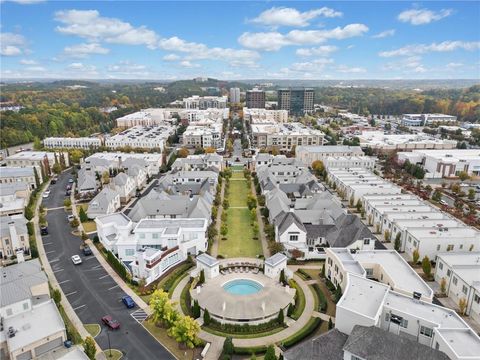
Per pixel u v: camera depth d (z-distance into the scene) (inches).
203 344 2822.3
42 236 4822.8
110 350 2736.2
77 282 3708.2
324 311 3225.9
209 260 3713.1
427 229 4389.8
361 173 7121.1
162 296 2957.7
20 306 2918.3
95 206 5408.5
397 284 3235.7
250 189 6943.9
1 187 5861.2
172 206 5265.8
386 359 2222.0
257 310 3122.5
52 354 2696.9
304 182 6624.0
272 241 4564.5
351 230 4256.9
